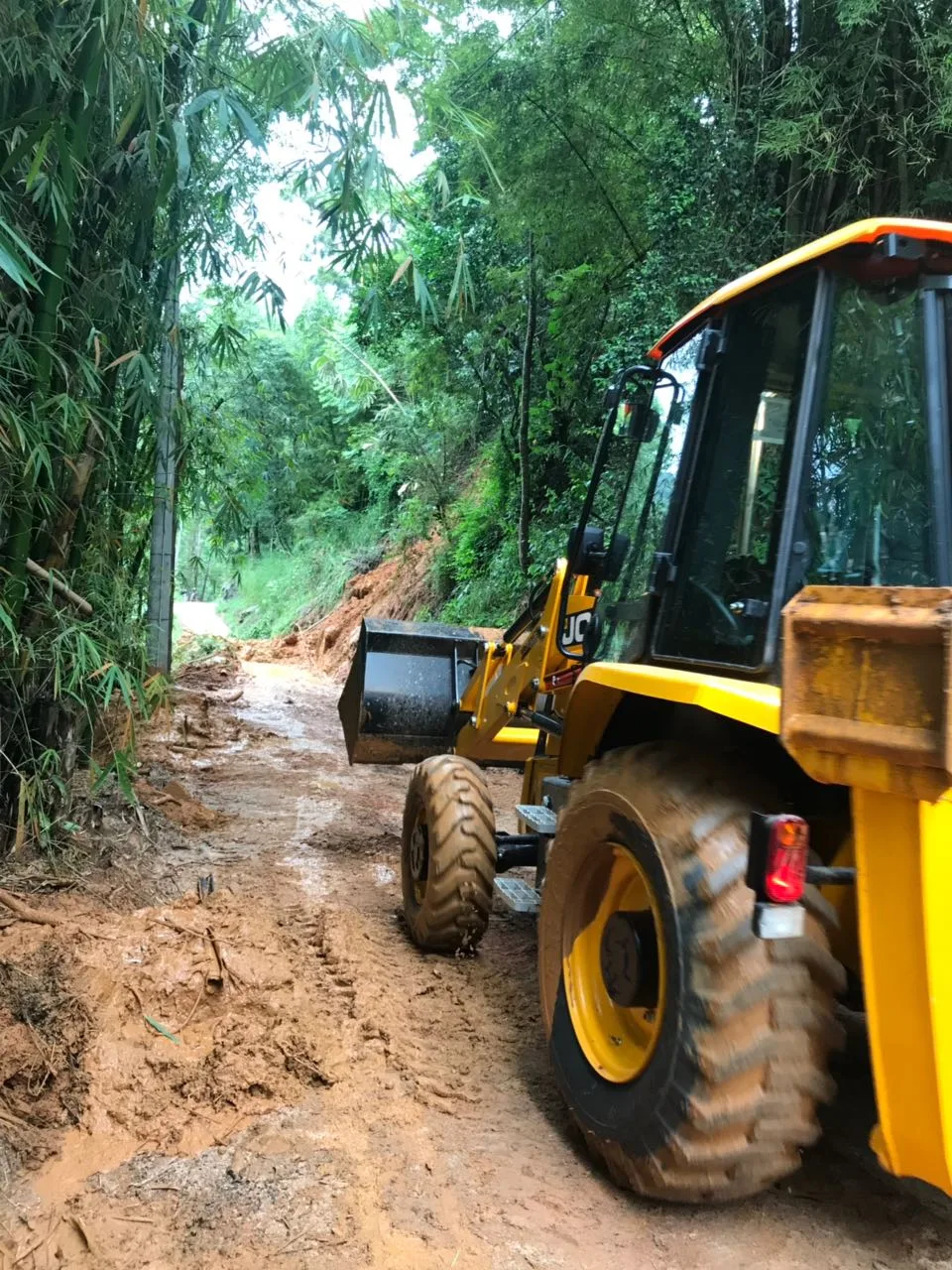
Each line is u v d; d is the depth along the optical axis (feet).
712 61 26.04
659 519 9.86
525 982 12.13
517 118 31.48
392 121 12.21
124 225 13.39
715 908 6.82
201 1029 10.12
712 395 8.82
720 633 8.30
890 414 7.36
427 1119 8.80
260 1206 7.36
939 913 5.86
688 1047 6.74
